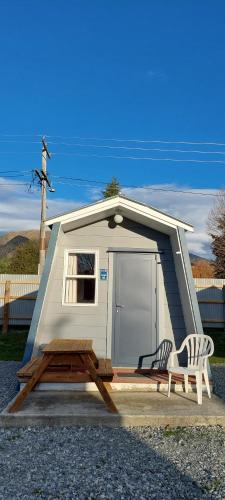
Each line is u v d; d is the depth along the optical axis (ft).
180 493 11.57
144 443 15.43
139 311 25.55
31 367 19.88
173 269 26.04
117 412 17.79
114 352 25.05
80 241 26.35
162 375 23.47
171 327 25.34
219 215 98.78
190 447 15.08
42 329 24.59
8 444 15.20
